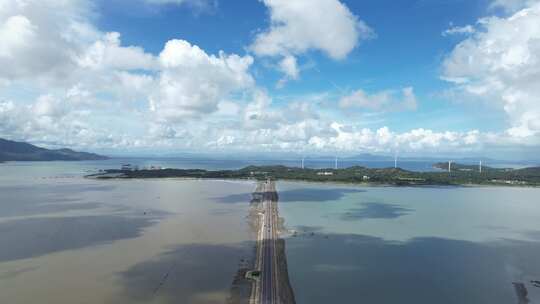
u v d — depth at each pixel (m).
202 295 65.56
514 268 82.75
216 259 84.25
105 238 100.44
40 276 72.81
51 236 101.94
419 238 106.88
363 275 77.25
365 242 101.62
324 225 121.56
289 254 89.94
